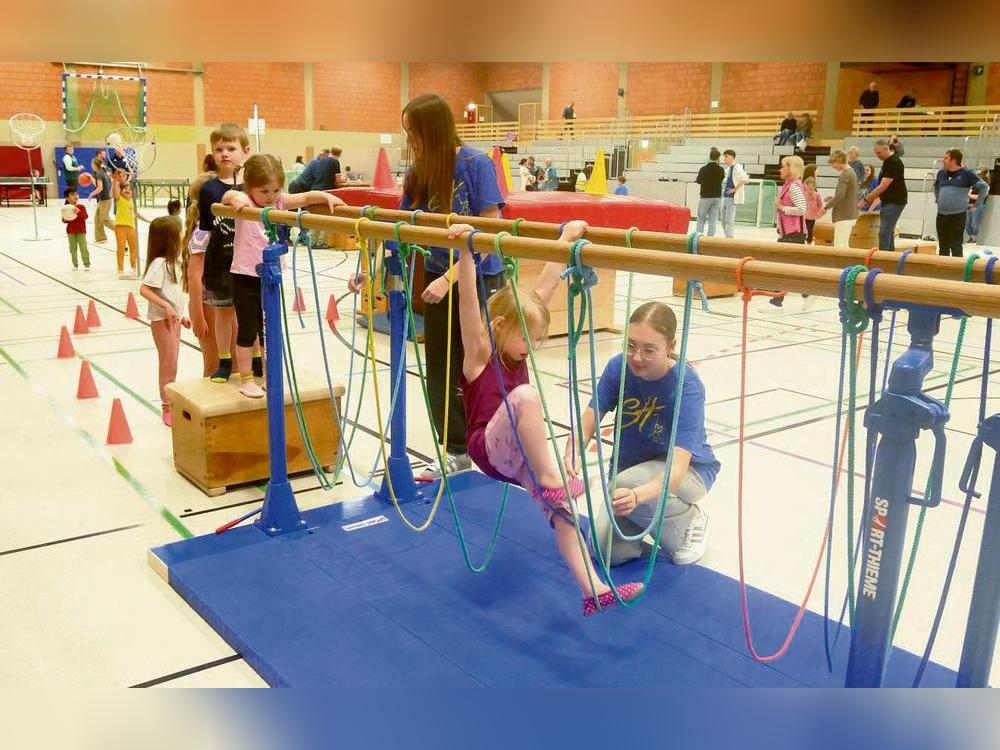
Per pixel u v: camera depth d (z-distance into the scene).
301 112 25.28
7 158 20.38
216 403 3.25
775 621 2.35
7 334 6.20
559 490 2.29
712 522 3.10
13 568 2.70
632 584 2.38
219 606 2.41
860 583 1.54
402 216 3.02
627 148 22.55
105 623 2.39
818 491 3.40
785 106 21.64
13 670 2.14
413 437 4.04
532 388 2.28
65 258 10.86
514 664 2.14
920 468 3.63
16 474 3.49
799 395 4.80
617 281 9.38
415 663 2.14
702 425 2.68
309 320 6.85
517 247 1.98
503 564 2.70
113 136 14.11
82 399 4.55
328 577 2.60
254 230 3.28
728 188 12.19
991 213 13.84
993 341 6.53
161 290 4.05
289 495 2.94
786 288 1.51
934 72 20.47
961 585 2.61
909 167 17.08
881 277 1.37
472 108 28.09
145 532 2.99
